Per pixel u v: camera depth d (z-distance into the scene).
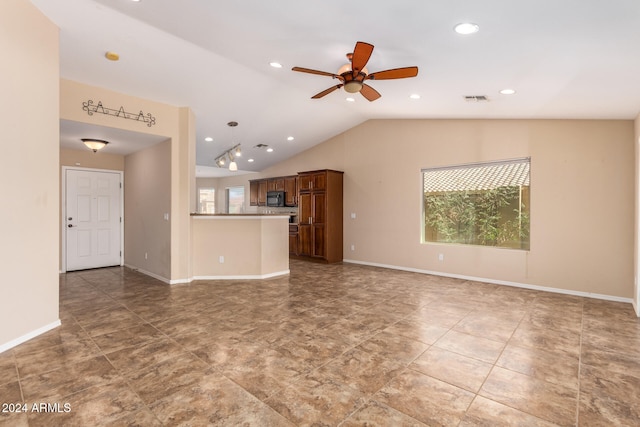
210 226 5.38
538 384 2.21
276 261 5.76
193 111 5.26
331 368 2.40
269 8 2.46
